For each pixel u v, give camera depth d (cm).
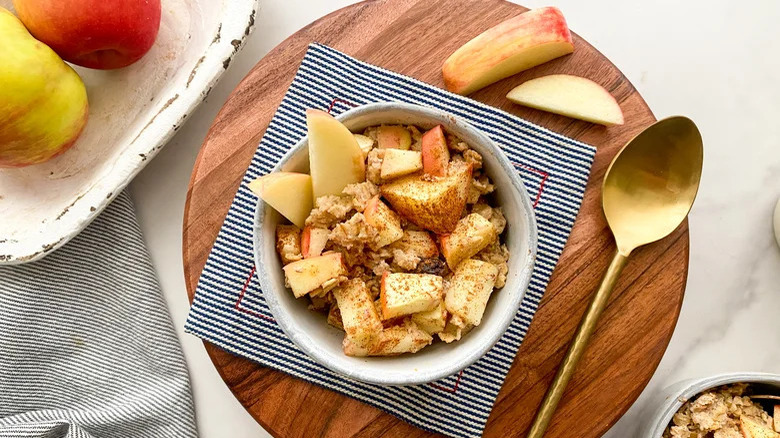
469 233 23
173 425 32
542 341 28
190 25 32
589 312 27
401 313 23
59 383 33
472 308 24
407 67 29
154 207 33
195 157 34
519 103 29
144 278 33
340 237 23
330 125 22
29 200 32
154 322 33
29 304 33
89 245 33
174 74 32
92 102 33
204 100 32
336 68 29
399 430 28
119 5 28
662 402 29
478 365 28
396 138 25
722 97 33
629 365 28
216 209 29
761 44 33
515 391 28
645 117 28
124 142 32
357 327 23
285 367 28
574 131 29
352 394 28
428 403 28
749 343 33
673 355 33
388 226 23
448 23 29
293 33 31
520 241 24
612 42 33
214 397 33
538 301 28
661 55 33
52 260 33
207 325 28
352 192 24
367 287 24
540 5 33
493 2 29
